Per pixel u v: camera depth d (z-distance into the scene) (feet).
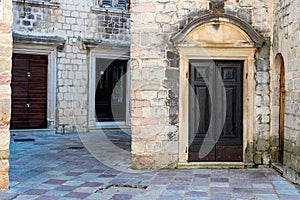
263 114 20.49
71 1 37.88
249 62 20.27
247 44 19.79
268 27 20.57
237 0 20.59
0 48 15.76
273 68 20.25
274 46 20.08
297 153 16.53
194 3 20.45
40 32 36.52
